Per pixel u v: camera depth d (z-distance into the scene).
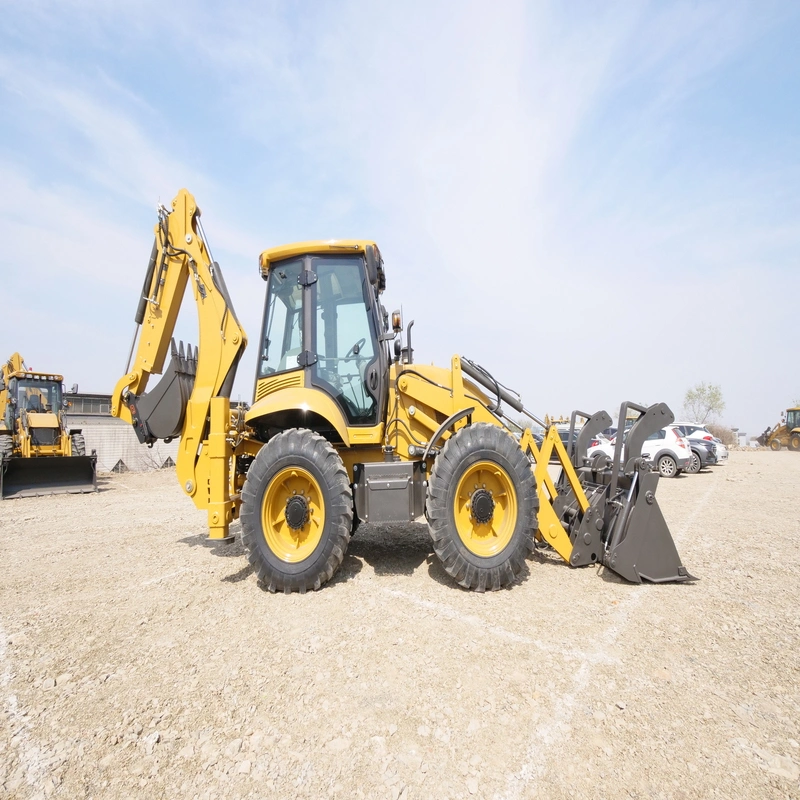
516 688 2.50
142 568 4.77
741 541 5.48
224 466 4.44
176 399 5.03
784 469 14.97
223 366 4.77
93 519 7.74
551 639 3.03
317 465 4.01
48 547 5.75
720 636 3.06
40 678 2.71
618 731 2.16
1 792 1.89
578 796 1.81
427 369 4.86
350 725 2.24
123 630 3.30
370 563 4.74
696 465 13.98
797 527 6.25
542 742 2.10
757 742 2.08
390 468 4.14
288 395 4.37
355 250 4.69
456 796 1.82
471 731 2.18
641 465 4.23
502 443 4.09
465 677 2.61
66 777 1.96
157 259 5.18
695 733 2.14
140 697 2.50
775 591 3.85
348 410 4.56
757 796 1.79
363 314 4.67
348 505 3.99
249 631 3.24
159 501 10.01
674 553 4.12
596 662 2.75
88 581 4.38
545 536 4.36
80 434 14.55
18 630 3.33
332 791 1.86
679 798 1.79
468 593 3.87
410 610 3.52
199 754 2.08
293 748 2.10
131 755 2.08
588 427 5.31
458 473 3.98
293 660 2.84
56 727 2.28
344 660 2.81
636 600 3.67
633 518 4.07
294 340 4.70
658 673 2.63
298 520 4.05
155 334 5.14
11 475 10.94
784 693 2.44
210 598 3.88
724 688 2.49
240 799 1.83
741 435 40.88
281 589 3.99
